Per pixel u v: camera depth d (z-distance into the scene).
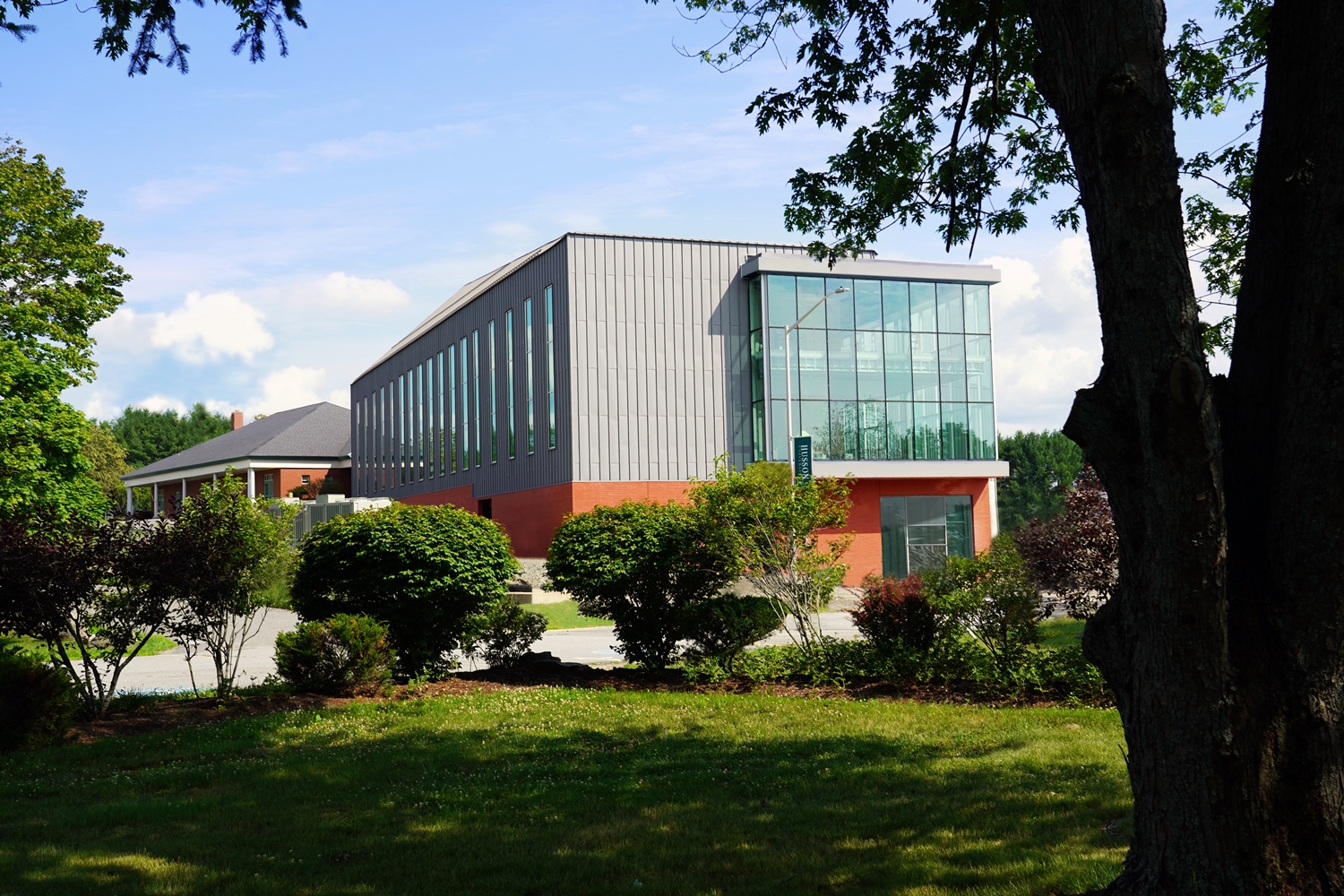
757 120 10.85
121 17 7.36
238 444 72.69
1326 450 4.32
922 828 6.86
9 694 10.11
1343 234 4.29
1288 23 4.80
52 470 25.28
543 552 37.94
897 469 37.72
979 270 39.91
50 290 27.41
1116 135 4.24
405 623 14.09
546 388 38.00
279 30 7.35
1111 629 4.76
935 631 14.20
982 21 9.81
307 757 9.55
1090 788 7.82
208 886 5.78
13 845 6.71
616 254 36.94
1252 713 4.27
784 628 15.47
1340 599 4.31
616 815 7.37
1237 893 4.21
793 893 5.56
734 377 38.00
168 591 11.95
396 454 58.25
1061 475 75.38
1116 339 4.46
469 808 7.62
